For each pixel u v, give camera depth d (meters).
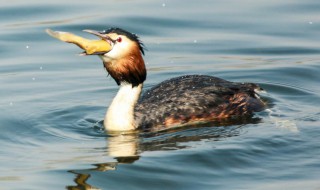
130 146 13.91
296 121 14.93
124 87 15.00
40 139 14.52
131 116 14.89
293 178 12.34
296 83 17.75
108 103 16.70
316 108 15.88
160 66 19.00
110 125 14.95
